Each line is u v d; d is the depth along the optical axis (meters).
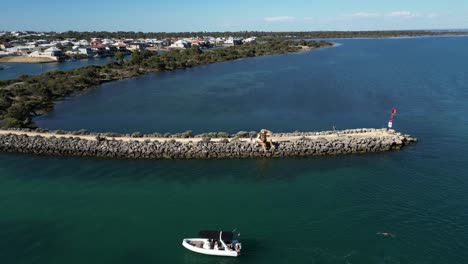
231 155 54.88
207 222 37.38
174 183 46.53
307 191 43.69
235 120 75.44
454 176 46.75
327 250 32.81
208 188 45.00
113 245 34.06
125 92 108.50
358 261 31.36
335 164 51.59
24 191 44.66
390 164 51.12
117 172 50.06
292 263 31.47
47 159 54.91
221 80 125.31
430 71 131.25
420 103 85.12
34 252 33.16
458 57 177.88
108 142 57.22
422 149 56.53
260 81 120.50
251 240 34.44
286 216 38.19
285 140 57.41
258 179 47.31
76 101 97.12
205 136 60.03
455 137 61.66
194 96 99.75
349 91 100.50
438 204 39.91
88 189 45.06
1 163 53.41
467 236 34.28
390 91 98.75
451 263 31.02
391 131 60.75
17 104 84.44
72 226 37.06
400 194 42.38
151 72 150.25
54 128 72.19
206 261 32.28
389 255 31.98
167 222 37.53
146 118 78.56
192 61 176.38
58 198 42.81
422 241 33.75
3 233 35.94
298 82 116.56
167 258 32.47
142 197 42.84
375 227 35.94
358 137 58.19
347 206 39.91
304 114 78.75
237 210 39.59
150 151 55.09
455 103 83.94
